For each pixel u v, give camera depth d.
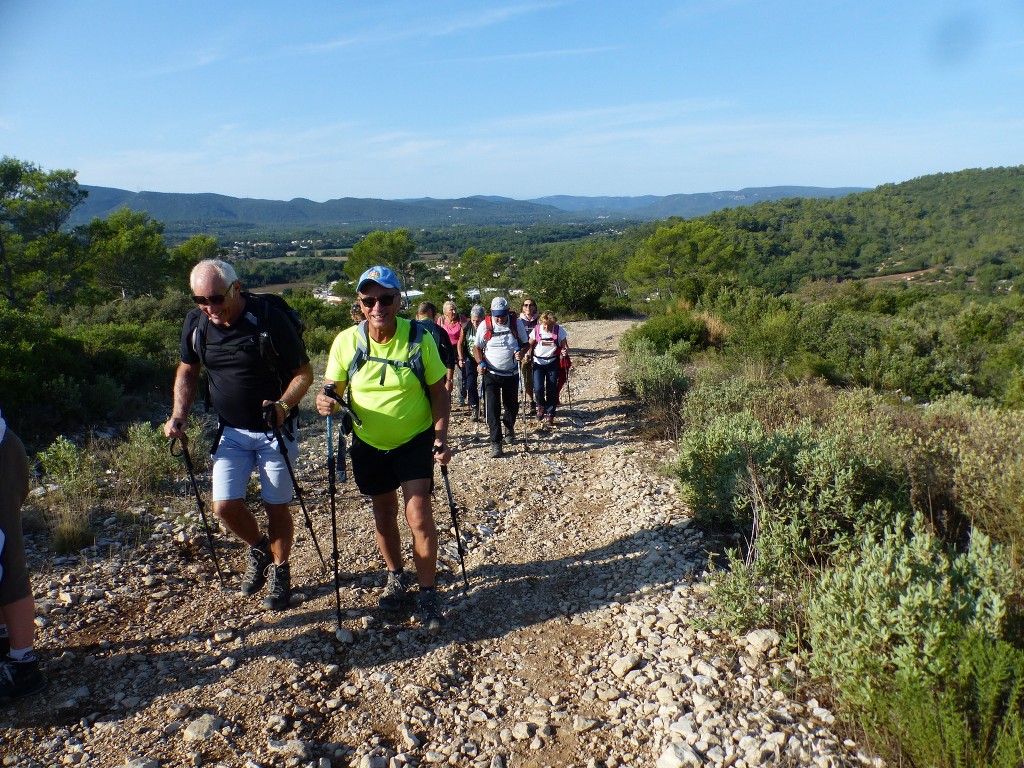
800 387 8.99
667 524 4.77
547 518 5.15
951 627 2.44
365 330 3.29
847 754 2.39
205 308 3.13
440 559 4.28
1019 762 2.04
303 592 3.72
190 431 6.36
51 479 5.39
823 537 3.88
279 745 2.48
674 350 15.41
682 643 3.16
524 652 3.21
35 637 3.14
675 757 2.38
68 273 30.69
